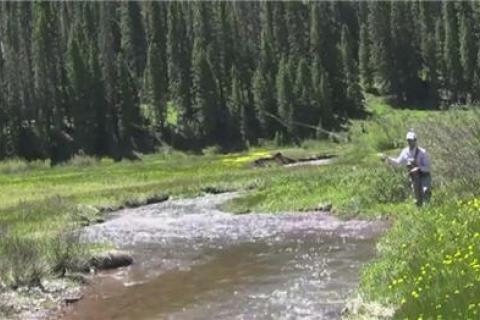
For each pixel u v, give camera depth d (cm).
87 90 13412
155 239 2634
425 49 16325
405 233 1827
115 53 16862
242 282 1753
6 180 7506
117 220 3406
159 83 13912
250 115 14300
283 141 13538
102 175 7406
